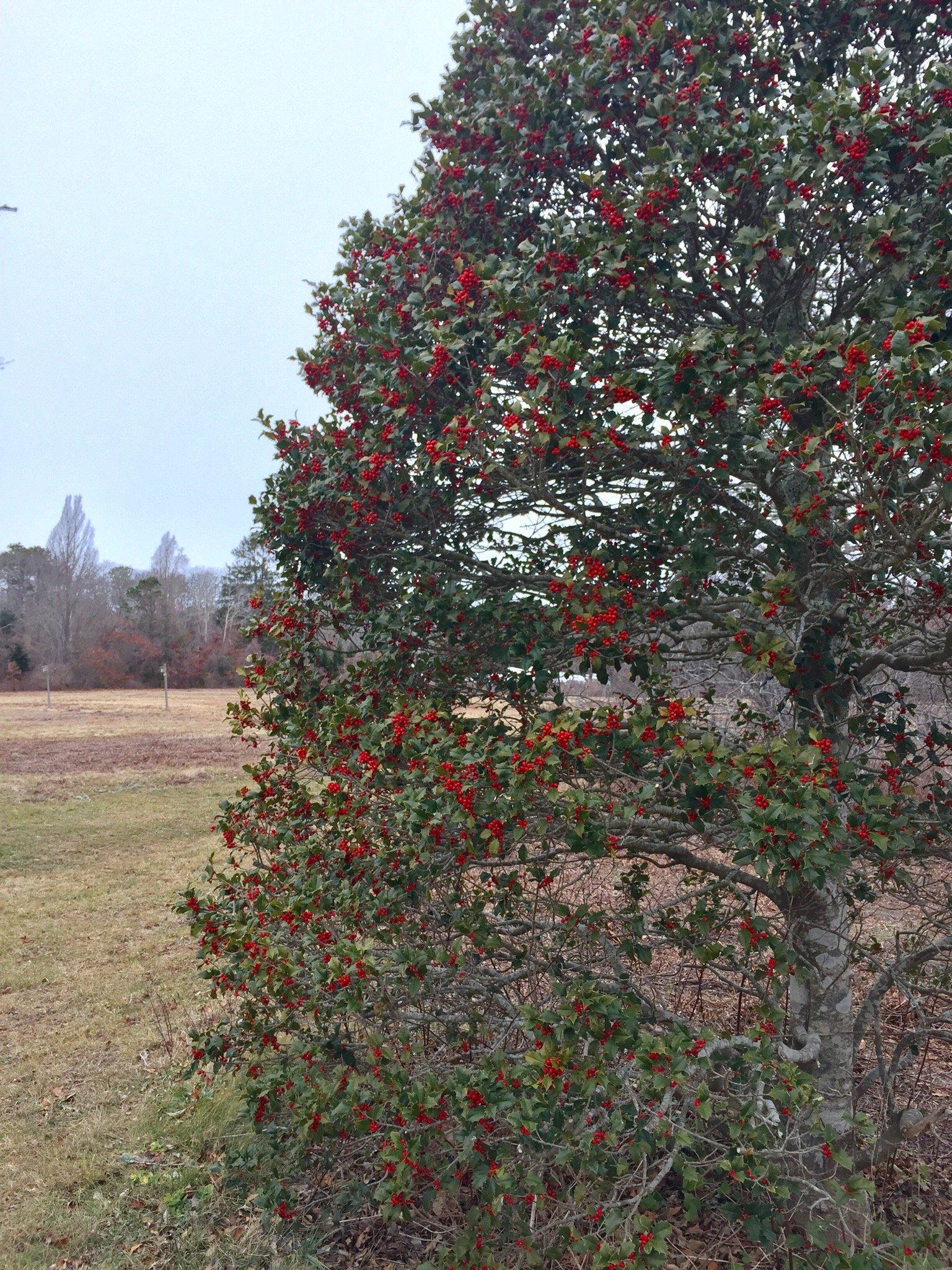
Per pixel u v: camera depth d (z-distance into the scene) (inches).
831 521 121.2
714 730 137.2
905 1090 174.2
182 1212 155.6
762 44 133.5
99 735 992.2
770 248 116.7
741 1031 169.9
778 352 116.1
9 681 2081.7
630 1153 116.9
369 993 135.6
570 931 126.6
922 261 109.5
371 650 143.2
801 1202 117.1
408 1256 140.6
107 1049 224.4
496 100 136.5
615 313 129.4
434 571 133.5
